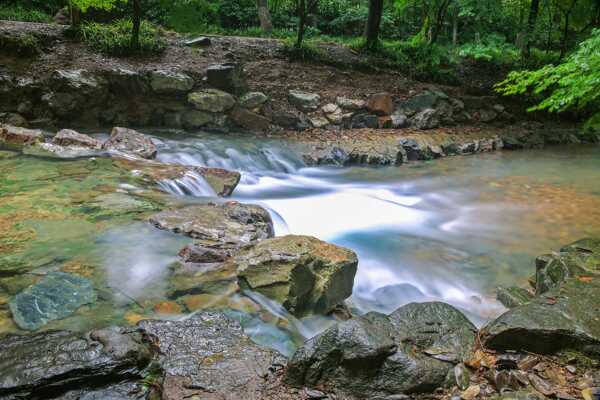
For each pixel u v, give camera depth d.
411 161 11.06
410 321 3.10
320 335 2.78
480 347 3.00
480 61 15.90
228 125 10.77
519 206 7.88
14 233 4.43
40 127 9.07
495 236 6.58
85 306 3.37
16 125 8.79
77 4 10.47
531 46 18.95
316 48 13.53
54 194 5.54
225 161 9.06
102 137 8.99
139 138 8.34
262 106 11.28
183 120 10.37
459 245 6.25
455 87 14.37
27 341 2.75
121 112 9.93
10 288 3.51
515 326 2.97
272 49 13.16
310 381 2.68
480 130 13.02
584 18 16.77
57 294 3.47
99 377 2.56
